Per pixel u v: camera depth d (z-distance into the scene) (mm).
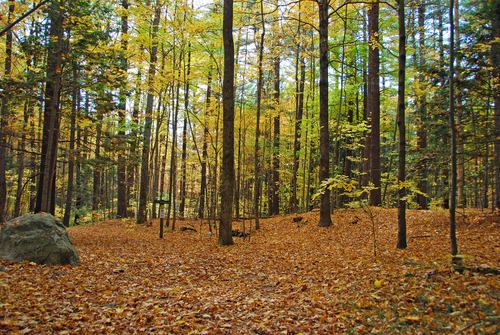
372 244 8602
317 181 21062
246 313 4531
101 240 11227
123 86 10734
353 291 4957
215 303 4871
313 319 4160
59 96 10289
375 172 14391
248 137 19344
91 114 10398
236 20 12375
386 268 5789
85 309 4336
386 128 19812
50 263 6348
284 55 17688
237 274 6930
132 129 15234
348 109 18422
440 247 6898
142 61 13023
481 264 4816
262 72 13820
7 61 12977
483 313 3379
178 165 19656
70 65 9922
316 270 6672
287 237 11555
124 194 20156
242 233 13016
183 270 7289
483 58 7746
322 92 11984
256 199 14391
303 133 18125
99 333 3660
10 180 21938
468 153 8656
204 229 15719
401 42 6859
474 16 8453
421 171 9945
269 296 5336
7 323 3422
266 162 19453
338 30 15820
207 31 12414
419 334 3279
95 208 21078
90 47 10125
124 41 13445
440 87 8641
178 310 4562
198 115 14969
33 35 9742
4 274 5137
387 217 11922
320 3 11828
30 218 6750
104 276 6242
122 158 10672
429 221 10227
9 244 6301
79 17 9602
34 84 9219
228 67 10102
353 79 17297
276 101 14953
